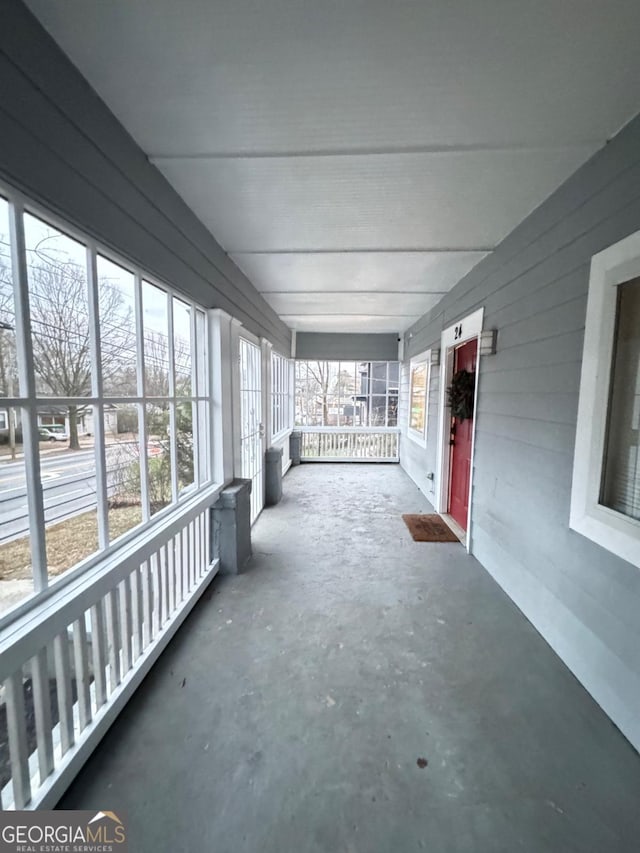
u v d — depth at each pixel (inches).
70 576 55.6
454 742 60.3
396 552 135.4
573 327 77.5
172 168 76.4
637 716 59.7
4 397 45.1
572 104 58.5
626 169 63.6
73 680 65.7
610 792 53.0
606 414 68.2
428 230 104.9
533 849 46.0
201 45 48.9
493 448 116.6
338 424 328.5
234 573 117.0
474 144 68.7
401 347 299.3
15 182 43.4
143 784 52.9
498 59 50.7
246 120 62.6
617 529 64.0
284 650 81.8
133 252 68.7
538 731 62.7
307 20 45.7
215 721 63.4
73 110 52.4
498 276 114.5
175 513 89.5
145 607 76.2
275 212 95.3
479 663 78.5
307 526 162.4
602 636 67.8
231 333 123.0
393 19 45.6
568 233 79.4
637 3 43.1
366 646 83.5
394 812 49.9
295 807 50.3
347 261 131.0
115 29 46.6
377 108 59.8
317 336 306.3
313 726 62.8
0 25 41.1
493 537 116.3
